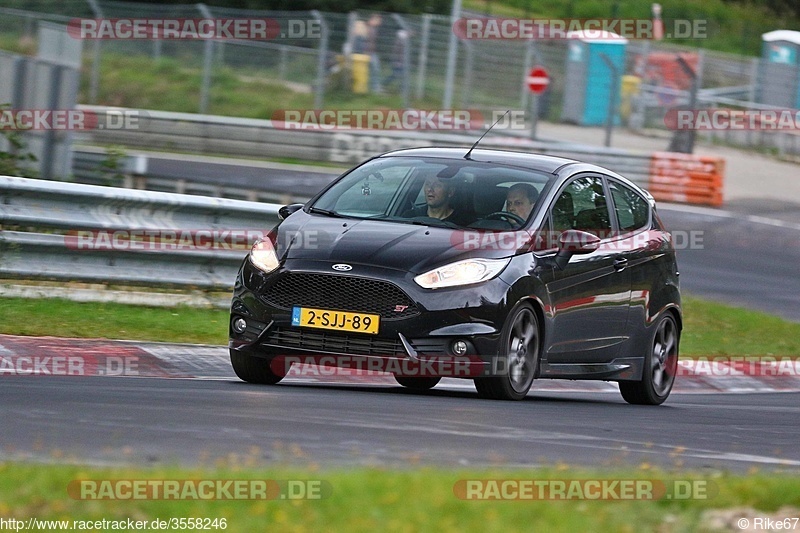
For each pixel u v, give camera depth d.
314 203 30.94
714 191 96.19
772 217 93.19
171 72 111.50
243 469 16.16
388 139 97.25
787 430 29.22
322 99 109.62
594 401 33.56
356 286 27.55
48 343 31.31
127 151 92.75
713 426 28.48
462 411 25.73
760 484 16.62
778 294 63.56
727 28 160.75
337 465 17.59
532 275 28.84
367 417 23.56
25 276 37.41
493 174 30.97
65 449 17.89
